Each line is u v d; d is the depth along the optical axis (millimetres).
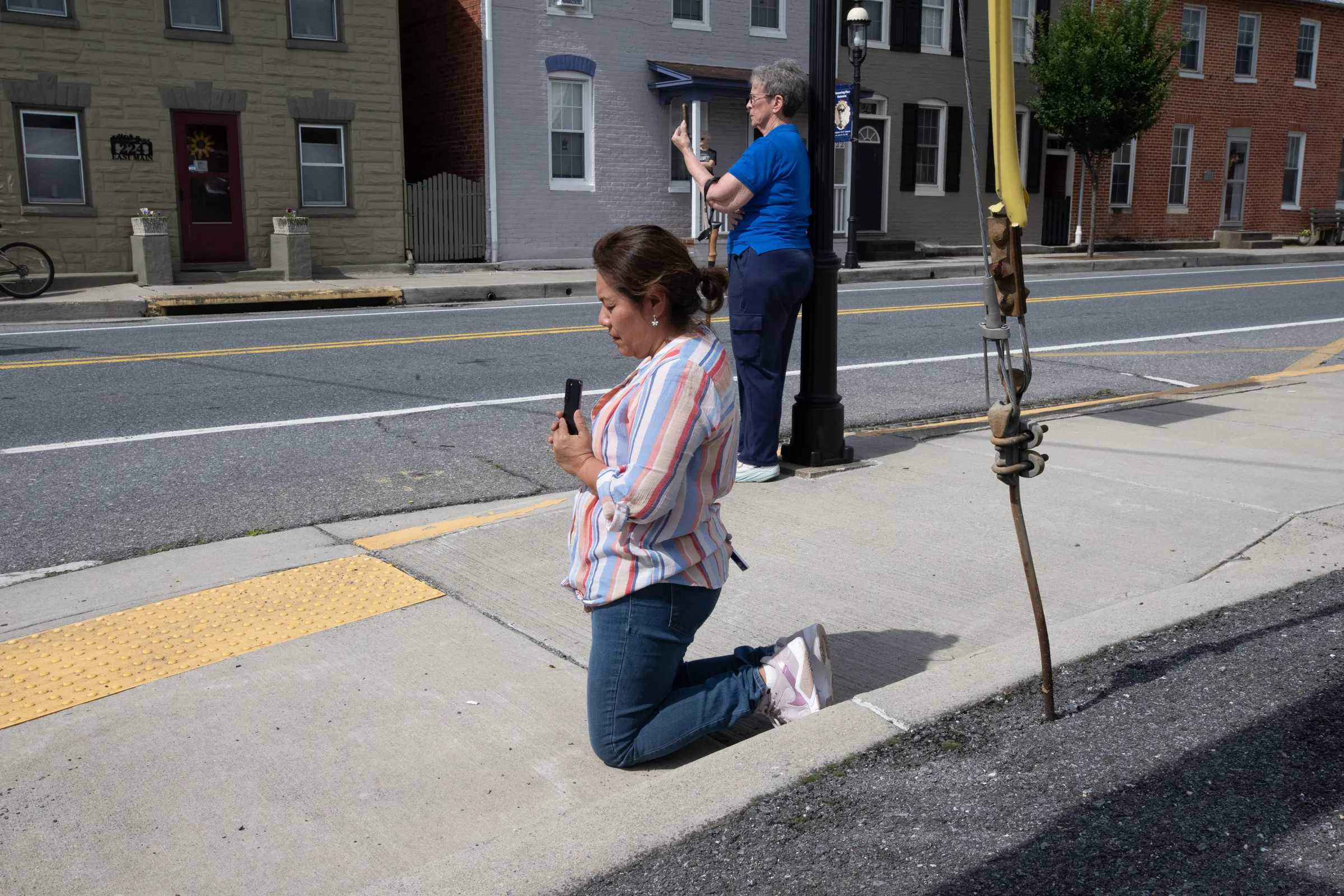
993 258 2934
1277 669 3301
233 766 2979
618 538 2719
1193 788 2678
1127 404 7723
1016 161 2871
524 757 3029
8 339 11172
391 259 18656
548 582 4281
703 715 2934
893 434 6812
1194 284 18297
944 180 24625
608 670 2844
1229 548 4527
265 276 17234
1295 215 31094
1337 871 2350
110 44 15859
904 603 4027
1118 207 27234
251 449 6547
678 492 2617
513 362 9727
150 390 8297
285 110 17344
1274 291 17062
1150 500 5211
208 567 4531
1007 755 2852
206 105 16672
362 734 3145
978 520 4957
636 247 2605
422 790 2867
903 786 2707
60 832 2688
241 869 2545
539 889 2309
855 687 3361
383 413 7543
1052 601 4008
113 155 16109
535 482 5898
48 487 5734
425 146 21078
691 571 2768
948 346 11000
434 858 2582
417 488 5762
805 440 5867
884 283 19156
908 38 23438
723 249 21109
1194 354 10555
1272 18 29078
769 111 5336
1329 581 4008
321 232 17969
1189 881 2328
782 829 2531
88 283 15953
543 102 19719
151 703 3332
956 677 3229
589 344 10836
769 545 4648
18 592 4309
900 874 2373
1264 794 2654
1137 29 22828
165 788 2877
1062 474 5695
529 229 19922
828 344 5805
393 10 18000
